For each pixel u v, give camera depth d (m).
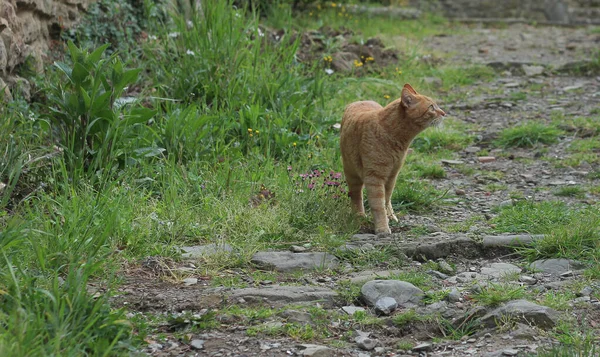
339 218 8.77
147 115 9.48
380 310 6.54
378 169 8.56
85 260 6.92
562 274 7.34
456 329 6.34
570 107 14.84
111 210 7.84
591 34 24.30
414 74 17.05
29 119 9.80
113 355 5.34
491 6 29.97
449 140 12.96
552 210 9.02
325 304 6.70
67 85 9.41
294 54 13.66
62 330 5.24
